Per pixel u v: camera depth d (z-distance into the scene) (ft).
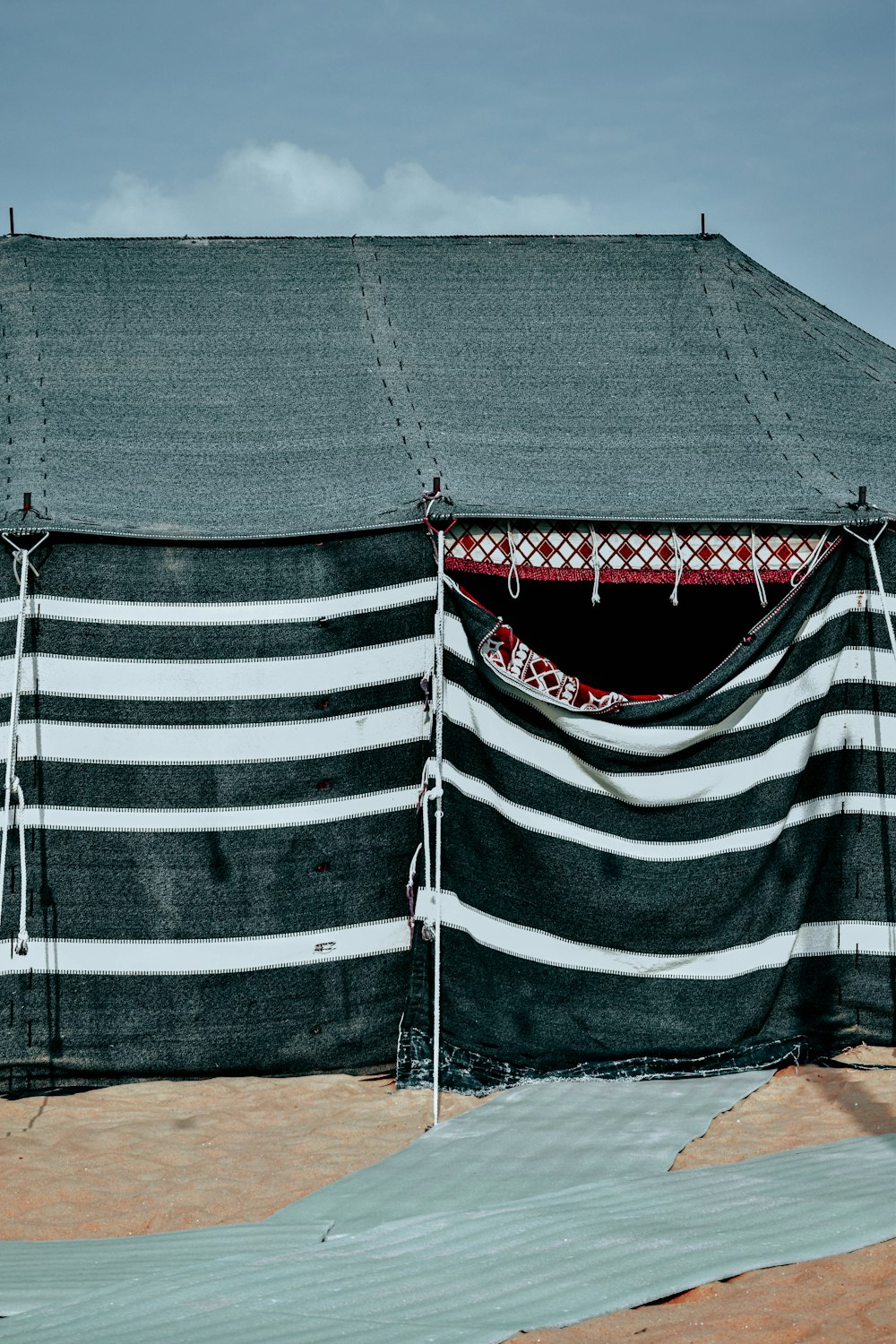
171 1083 25.14
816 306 33.63
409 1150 21.34
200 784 25.39
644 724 25.49
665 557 25.40
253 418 28.94
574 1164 20.54
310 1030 25.53
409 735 25.61
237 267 33.99
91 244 34.14
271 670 25.53
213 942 25.31
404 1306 15.35
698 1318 14.98
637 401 29.60
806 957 26.25
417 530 25.21
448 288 33.53
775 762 25.88
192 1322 15.05
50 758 25.03
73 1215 19.36
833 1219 17.33
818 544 25.72
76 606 25.14
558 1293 15.57
